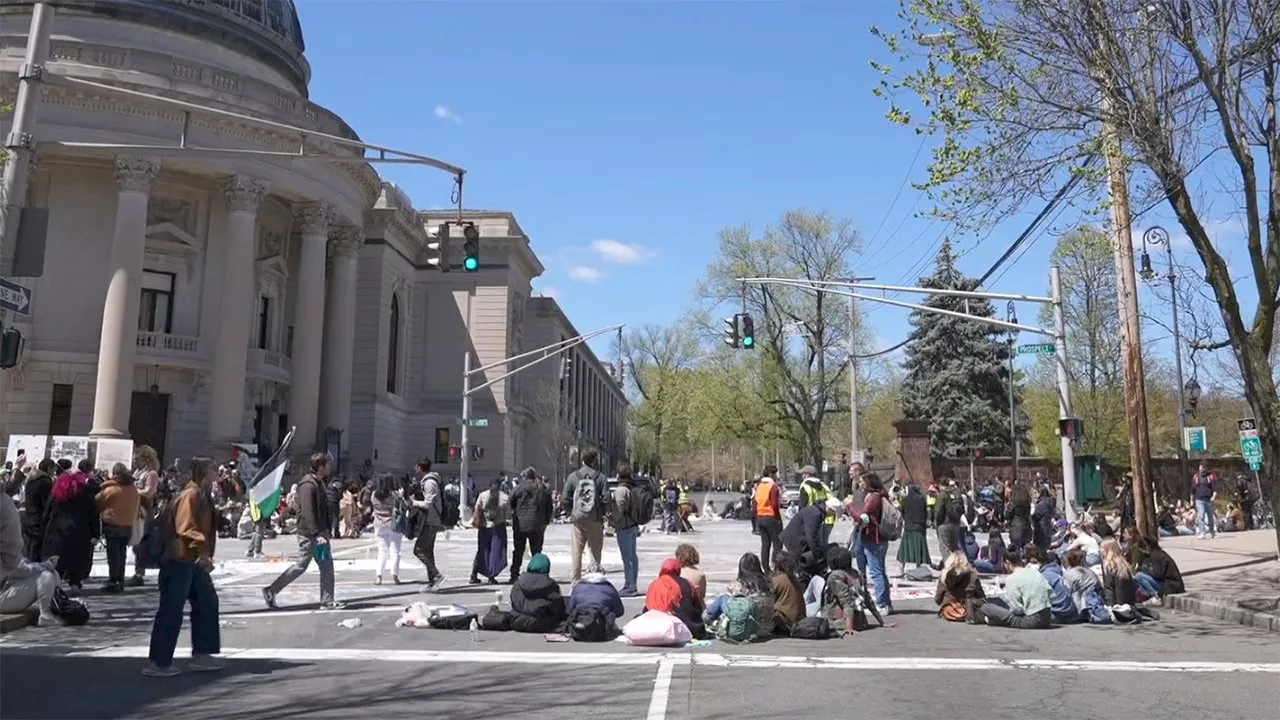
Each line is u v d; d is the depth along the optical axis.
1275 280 13.06
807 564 12.48
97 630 11.05
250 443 40.59
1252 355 13.15
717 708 7.38
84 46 37.09
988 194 13.09
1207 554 21.19
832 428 78.69
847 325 48.81
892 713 7.26
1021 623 11.97
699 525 40.56
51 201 39.31
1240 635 11.68
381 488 16.19
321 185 44.06
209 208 42.28
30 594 11.31
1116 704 7.68
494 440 61.00
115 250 37.28
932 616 13.12
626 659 9.53
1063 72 12.76
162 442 40.44
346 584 16.11
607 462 114.50
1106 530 17.00
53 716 7.05
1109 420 49.34
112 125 37.28
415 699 7.70
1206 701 7.83
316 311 44.12
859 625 11.59
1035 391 60.56
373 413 54.59
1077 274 46.56
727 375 50.59
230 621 11.91
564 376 52.69
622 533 14.86
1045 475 44.22
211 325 41.91
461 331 62.44
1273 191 13.03
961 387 54.34
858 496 14.44
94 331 39.44
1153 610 14.19
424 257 63.06
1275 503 13.07
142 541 9.95
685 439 80.69
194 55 43.81
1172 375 55.03
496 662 9.34
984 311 55.41
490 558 16.05
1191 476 41.00
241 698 7.71
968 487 38.06
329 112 44.16
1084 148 12.73
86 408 39.00
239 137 40.06
